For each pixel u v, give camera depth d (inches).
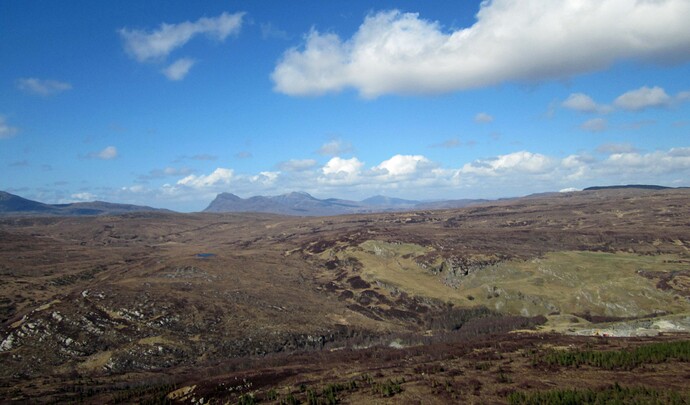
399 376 3041.3
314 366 3858.3
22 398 3464.6
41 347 4864.7
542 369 2960.1
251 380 3289.9
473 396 2460.6
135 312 5649.6
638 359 2925.7
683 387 2348.7
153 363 4827.8
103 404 3132.4
